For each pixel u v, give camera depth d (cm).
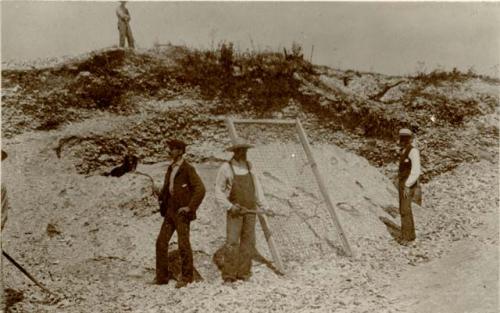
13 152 853
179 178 628
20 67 1070
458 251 720
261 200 672
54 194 780
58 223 728
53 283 625
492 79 1421
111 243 697
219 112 1069
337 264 691
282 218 755
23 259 666
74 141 886
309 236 743
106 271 654
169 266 662
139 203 763
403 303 571
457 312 536
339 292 607
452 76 1397
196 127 1003
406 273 661
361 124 1142
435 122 1231
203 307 566
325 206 805
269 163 868
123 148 905
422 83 1376
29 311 557
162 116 995
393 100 1314
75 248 689
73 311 560
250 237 648
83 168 853
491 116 1273
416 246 754
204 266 667
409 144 783
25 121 956
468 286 596
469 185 1039
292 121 816
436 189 1038
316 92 1162
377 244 764
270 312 554
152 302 582
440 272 650
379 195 933
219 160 901
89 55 1107
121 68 1106
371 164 1087
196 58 1170
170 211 627
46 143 880
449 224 846
